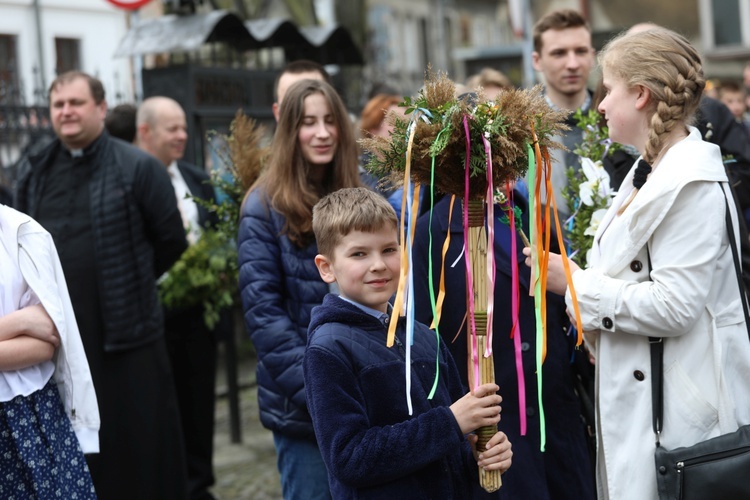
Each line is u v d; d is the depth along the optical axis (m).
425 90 2.70
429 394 2.65
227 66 8.08
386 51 20.19
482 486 2.66
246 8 12.14
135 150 4.92
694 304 2.87
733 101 8.62
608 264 3.06
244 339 9.58
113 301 4.73
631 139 3.11
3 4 10.19
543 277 2.79
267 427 3.83
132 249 4.81
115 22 11.25
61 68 10.77
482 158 2.63
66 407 3.40
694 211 2.90
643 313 2.90
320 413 2.55
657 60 2.99
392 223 2.70
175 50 7.29
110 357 4.73
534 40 5.09
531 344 3.50
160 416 4.86
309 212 3.78
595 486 3.70
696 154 2.93
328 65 8.97
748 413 3.00
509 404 3.48
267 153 4.58
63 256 4.75
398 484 2.56
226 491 5.99
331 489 2.66
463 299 3.44
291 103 3.86
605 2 16.27
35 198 4.88
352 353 2.61
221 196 5.81
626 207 3.13
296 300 3.78
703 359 2.95
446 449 2.53
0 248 3.30
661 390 2.97
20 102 8.58
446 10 28.73
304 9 13.38
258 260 3.81
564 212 4.20
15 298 3.31
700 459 2.85
